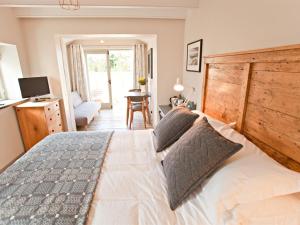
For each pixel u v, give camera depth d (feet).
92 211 3.33
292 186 2.68
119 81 20.95
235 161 3.37
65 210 3.29
